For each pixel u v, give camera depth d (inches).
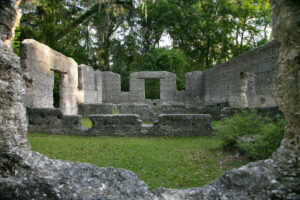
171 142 271.1
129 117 312.7
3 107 123.4
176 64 958.4
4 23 131.2
